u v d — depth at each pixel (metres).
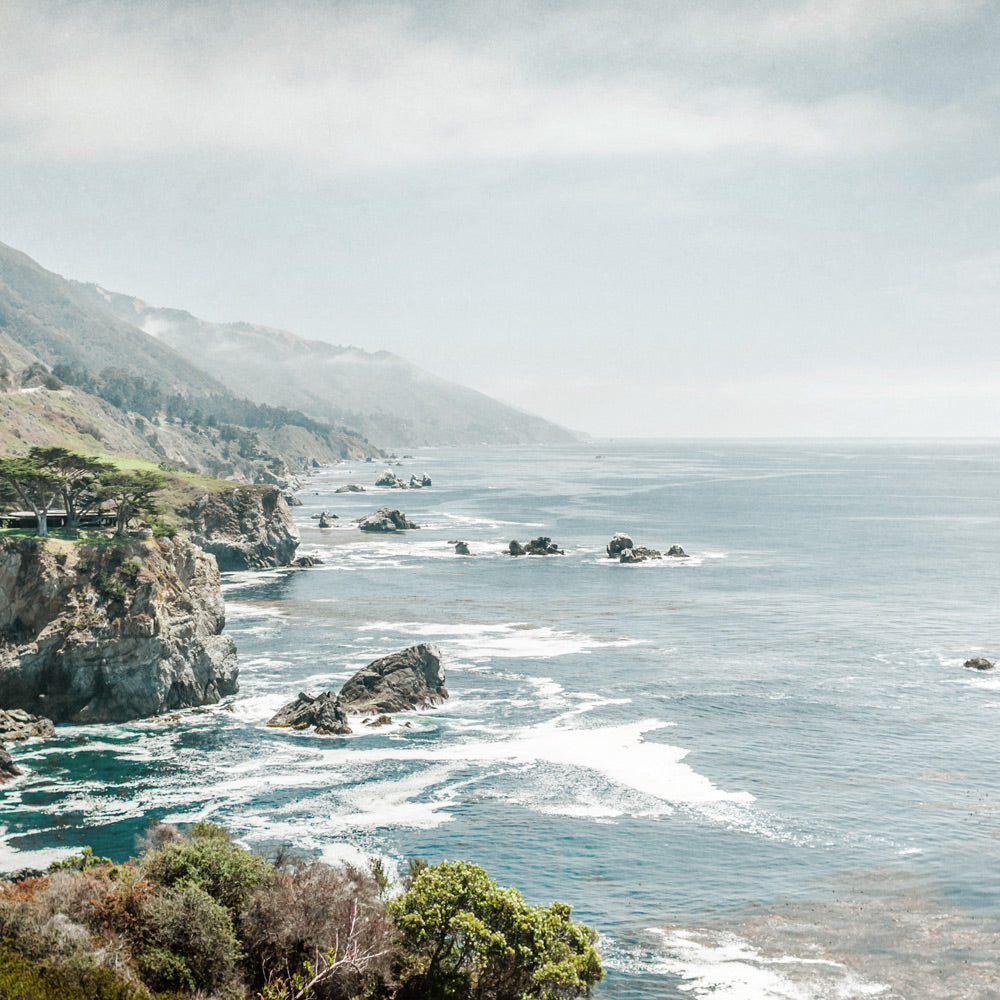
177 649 91.56
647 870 56.66
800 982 45.06
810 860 57.91
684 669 104.12
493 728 83.50
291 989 37.25
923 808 65.62
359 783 70.31
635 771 72.81
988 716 86.50
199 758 75.88
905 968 46.28
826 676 100.94
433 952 41.12
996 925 50.25
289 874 44.81
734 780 70.94
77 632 87.75
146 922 38.34
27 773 72.25
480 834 61.41
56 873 43.88
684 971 46.06
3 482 98.75
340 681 99.62
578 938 42.75
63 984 33.59
